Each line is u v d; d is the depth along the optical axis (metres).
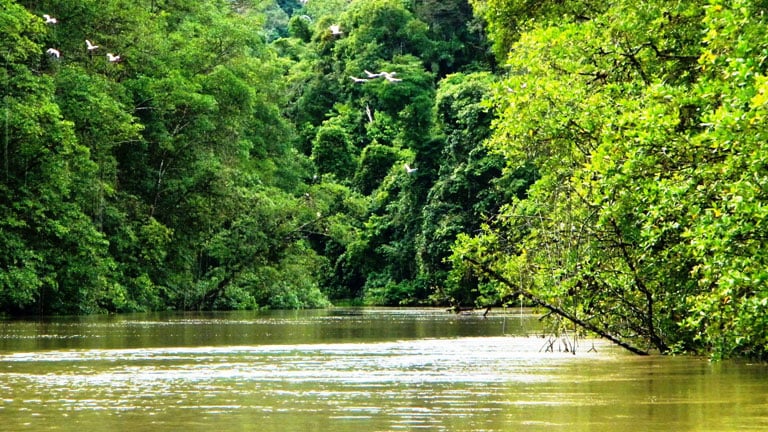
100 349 40.25
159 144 98.25
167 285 100.31
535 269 38.03
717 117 22.58
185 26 120.12
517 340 46.41
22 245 77.06
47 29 89.00
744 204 21.92
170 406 21.94
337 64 195.50
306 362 33.81
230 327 60.84
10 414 20.73
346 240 113.81
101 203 88.75
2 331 54.91
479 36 191.62
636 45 35.91
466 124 141.12
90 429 18.72
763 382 26.56
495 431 18.30
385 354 37.66
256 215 106.50
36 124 74.50
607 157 29.70
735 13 24.05
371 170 166.25
